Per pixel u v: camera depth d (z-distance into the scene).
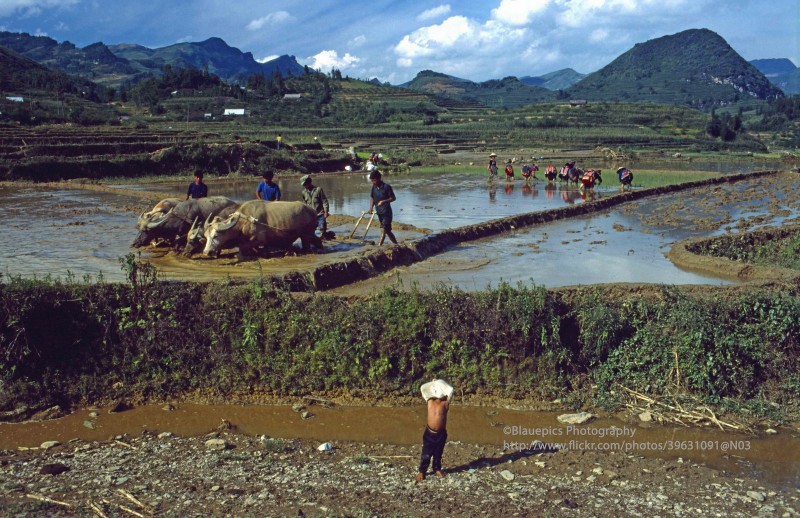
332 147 71.69
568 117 121.69
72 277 11.77
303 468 7.98
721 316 10.50
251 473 7.80
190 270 13.66
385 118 129.38
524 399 10.10
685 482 7.78
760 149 95.50
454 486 7.54
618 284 11.78
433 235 18.44
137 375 10.27
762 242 19.59
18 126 62.19
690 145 93.31
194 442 8.77
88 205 26.47
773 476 8.02
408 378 10.28
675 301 10.91
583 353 10.58
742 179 41.56
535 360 10.42
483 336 10.45
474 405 10.01
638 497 7.37
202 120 113.00
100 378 10.12
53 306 10.27
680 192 34.97
